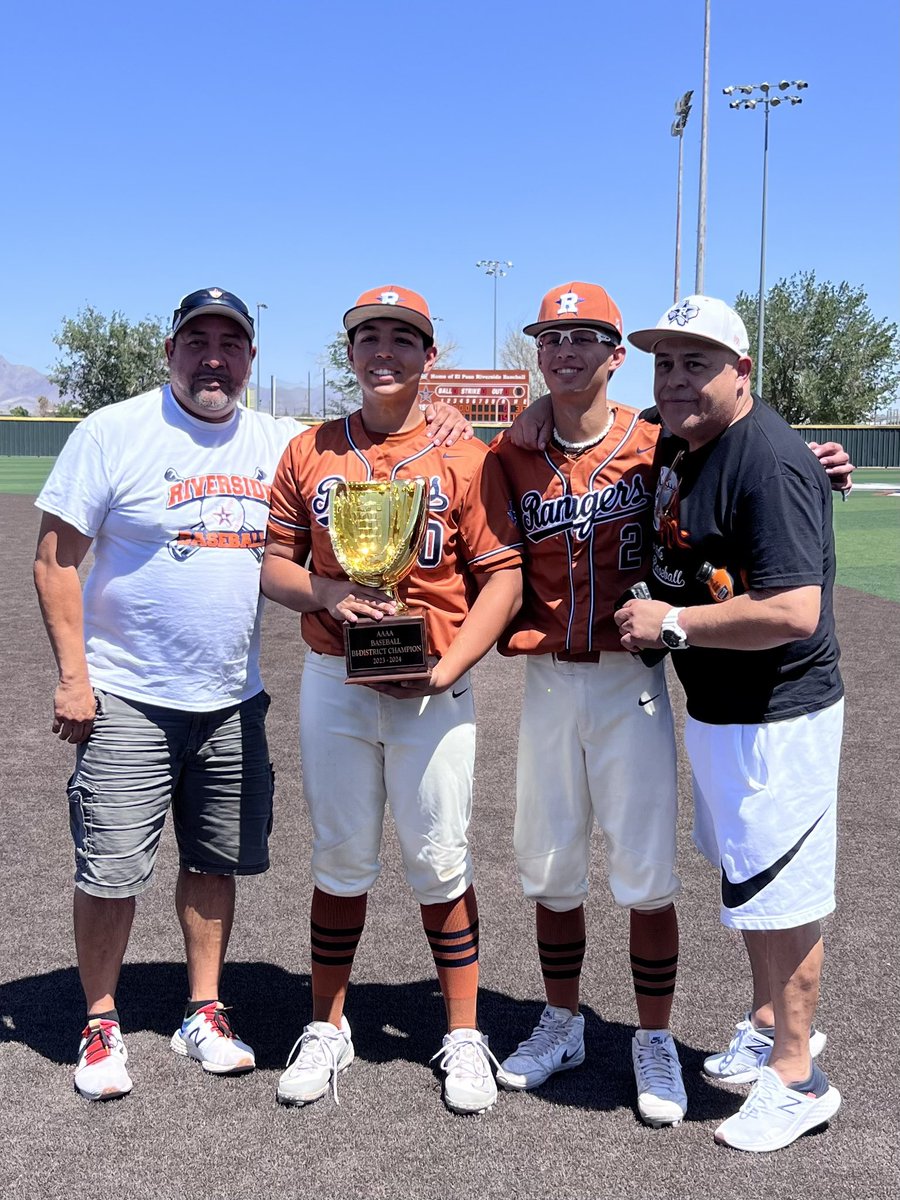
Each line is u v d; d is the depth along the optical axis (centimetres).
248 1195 259
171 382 324
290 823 517
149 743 316
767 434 273
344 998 325
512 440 316
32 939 393
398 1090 306
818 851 282
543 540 308
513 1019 344
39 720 682
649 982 308
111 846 311
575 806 314
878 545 1680
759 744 281
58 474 310
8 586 1228
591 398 303
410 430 314
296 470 318
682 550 285
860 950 381
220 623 320
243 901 432
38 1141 281
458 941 313
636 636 282
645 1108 289
